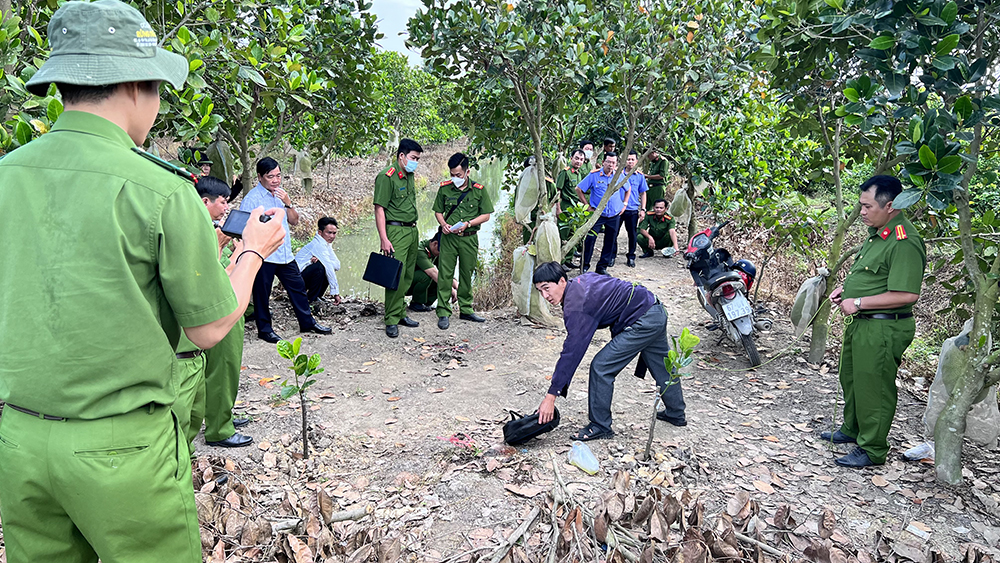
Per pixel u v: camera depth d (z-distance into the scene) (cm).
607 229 880
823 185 1362
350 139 819
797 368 562
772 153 997
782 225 707
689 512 304
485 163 2814
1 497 163
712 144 919
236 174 880
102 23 157
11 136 295
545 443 408
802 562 277
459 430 433
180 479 175
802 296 561
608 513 285
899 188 367
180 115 438
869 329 373
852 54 475
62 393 152
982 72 312
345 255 1229
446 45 584
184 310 161
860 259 389
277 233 192
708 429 440
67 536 171
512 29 570
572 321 382
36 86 164
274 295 754
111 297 151
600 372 406
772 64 511
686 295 797
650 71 607
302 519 296
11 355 152
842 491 360
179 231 156
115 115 163
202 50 427
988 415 381
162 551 170
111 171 154
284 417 452
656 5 636
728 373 553
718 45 599
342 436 427
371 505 334
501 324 680
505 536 302
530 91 665
